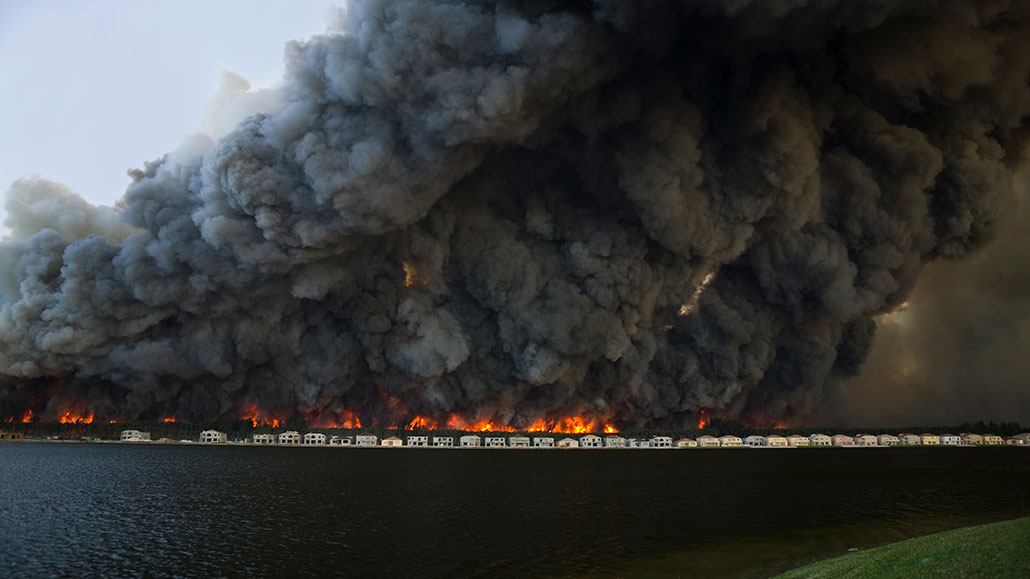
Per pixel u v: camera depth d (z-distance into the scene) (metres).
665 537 39.53
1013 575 17.91
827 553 35.81
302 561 33.50
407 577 30.95
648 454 101.00
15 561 33.16
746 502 53.00
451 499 52.53
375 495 53.91
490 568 32.53
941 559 21.62
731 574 31.67
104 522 42.16
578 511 47.91
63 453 85.31
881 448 122.81
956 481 68.81
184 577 30.72
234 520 43.12
